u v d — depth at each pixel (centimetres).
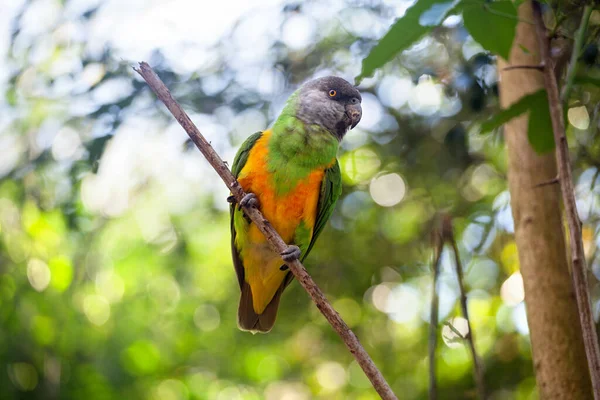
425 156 978
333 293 1097
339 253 1081
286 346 1338
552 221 547
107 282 1338
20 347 1096
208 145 513
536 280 538
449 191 1008
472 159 971
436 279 495
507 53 405
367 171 1052
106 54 877
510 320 1028
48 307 1142
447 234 500
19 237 1117
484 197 1017
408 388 1124
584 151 799
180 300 1406
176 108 507
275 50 970
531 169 559
